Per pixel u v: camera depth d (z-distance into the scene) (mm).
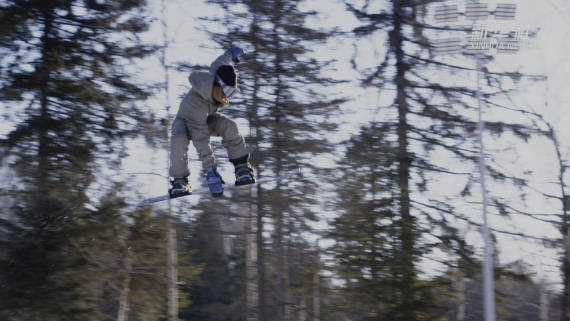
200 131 5426
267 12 19422
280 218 19719
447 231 16703
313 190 19266
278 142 19203
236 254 28125
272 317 20016
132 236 17047
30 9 16203
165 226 18266
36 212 15336
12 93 15602
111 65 17266
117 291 17125
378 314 16141
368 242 16594
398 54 17625
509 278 16797
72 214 15773
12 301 14547
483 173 13727
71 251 15586
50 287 15023
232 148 5746
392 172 17219
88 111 16766
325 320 18234
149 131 17906
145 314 17312
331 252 17016
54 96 16266
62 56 16594
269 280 20469
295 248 20641
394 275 16188
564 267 17375
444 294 16609
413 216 16844
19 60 16172
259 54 19438
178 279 18688
